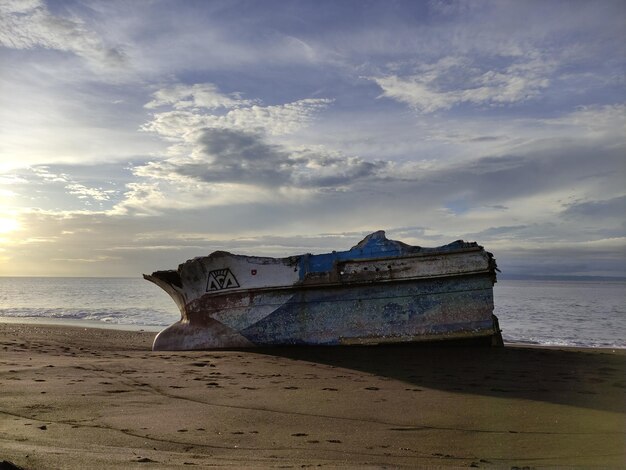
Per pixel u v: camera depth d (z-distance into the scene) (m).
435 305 13.72
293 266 14.39
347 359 12.16
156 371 9.71
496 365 11.02
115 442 5.01
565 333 19.92
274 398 7.53
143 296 53.75
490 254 13.68
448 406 7.07
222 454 4.74
